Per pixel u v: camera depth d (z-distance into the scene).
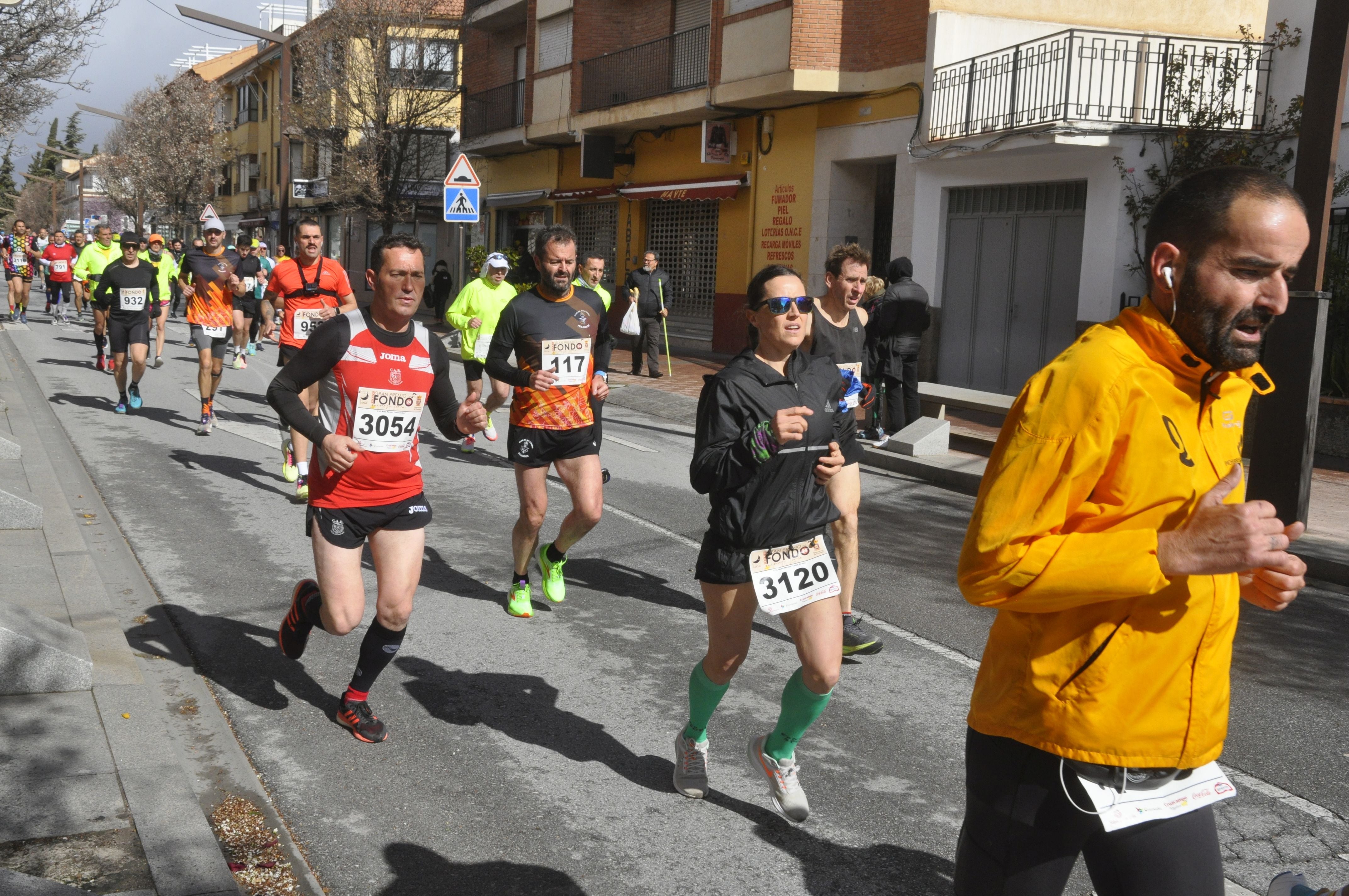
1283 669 5.66
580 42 25.48
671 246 24.52
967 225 17.58
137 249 12.27
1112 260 14.98
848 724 4.74
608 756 4.32
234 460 10.08
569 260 5.63
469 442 11.20
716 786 4.08
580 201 27.06
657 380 18.62
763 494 3.39
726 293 22.64
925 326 12.38
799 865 3.54
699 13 22.95
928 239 18.05
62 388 14.16
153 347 20.62
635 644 5.68
